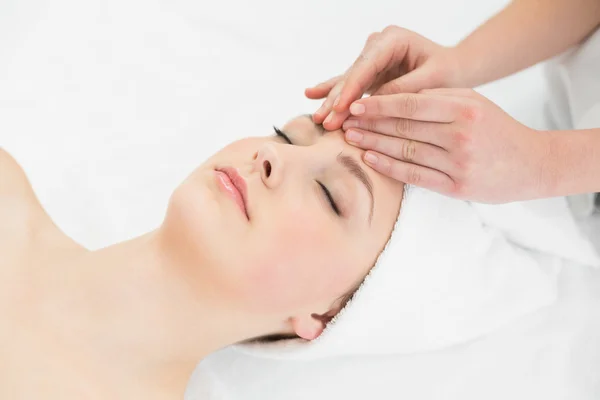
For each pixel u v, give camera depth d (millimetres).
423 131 999
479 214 1202
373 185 1045
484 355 1295
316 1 1770
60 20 1604
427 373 1283
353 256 1041
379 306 1114
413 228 1067
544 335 1304
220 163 1077
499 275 1220
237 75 1665
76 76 1562
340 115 1075
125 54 1618
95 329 1034
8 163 1201
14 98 1497
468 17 1759
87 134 1503
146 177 1461
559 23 1299
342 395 1262
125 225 1389
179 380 1109
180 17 1703
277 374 1270
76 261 1096
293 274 1004
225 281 998
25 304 1029
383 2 1776
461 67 1233
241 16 1731
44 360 984
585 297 1332
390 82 1154
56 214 1379
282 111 1624
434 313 1194
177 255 1020
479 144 969
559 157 1031
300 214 995
